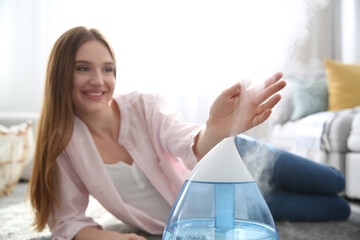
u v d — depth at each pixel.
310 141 2.22
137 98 1.26
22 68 3.42
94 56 1.13
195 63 3.40
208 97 3.40
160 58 3.42
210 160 0.60
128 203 1.23
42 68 3.43
